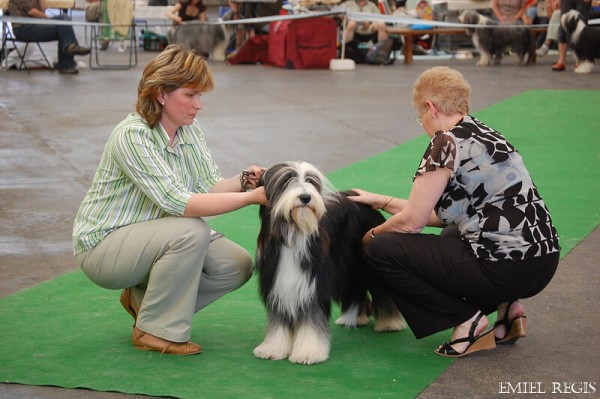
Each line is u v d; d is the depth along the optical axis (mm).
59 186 7625
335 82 14398
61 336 4383
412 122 10734
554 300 4883
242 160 8602
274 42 17016
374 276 4301
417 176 3980
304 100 12352
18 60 15297
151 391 3701
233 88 13508
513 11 17891
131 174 3994
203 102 12062
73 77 14438
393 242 4074
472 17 17438
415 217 4000
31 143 9258
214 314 4742
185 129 4285
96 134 9711
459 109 4062
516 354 4156
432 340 4387
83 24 15023
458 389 3746
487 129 4035
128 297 4398
